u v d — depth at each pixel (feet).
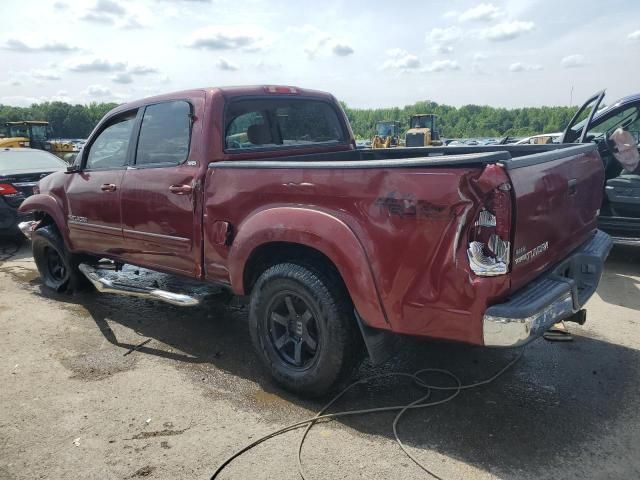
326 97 17.08
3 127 110.42
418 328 9.55
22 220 26.91
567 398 11.44
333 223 10.18
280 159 14.75
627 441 9.86
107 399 11.81
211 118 12.95
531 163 9.38
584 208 12.23
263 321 11.91
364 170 9.71
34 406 11.56
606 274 20.59
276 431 10.43
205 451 9.86
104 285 15.70
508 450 9.66
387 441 10.04
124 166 15.21
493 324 8.71
